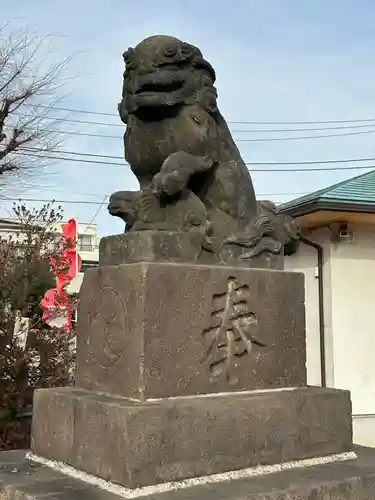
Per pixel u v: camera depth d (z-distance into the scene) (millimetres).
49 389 3189
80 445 2797
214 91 3289
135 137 3307
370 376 8148
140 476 2502
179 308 2838
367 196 7883
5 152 9781
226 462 2746
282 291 3232
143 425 2545
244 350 3035
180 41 3205
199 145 3197
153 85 3113
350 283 8203
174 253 2959
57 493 2525
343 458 3160
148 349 2721
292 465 2965
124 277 2873
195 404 2699
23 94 9781
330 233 8188
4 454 3305
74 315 8164
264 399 2922
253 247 3273
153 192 3092
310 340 8430
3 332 6719
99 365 2992
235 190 3344
